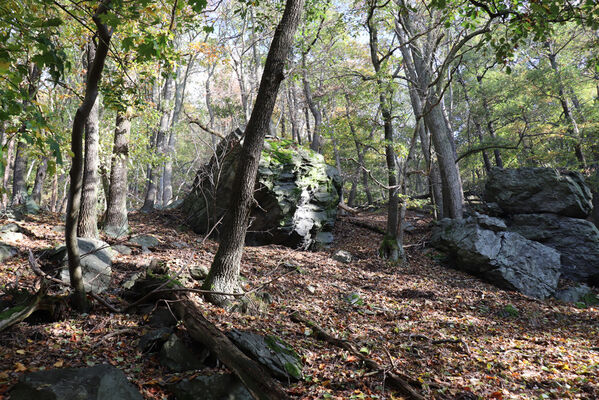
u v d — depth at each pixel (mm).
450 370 5781
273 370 4699
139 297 6562
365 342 6457
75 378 3598
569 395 5141
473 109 27406
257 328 6070
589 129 21234
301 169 13766
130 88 5473
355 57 25938
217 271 6887
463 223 14258
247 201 6938
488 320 8977
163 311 5879
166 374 4492
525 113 26891
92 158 10016
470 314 9273
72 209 5223
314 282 10211
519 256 12562
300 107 28875
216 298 6719
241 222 6938
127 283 7168
